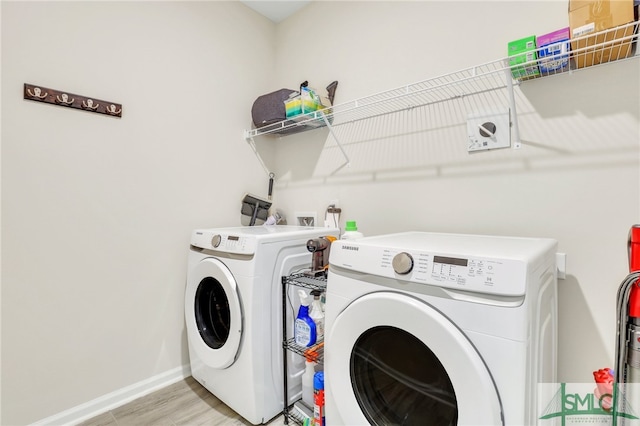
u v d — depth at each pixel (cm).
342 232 187
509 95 120
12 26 125
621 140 106
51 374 136
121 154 156
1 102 123
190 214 184
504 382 66
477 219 137
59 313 138
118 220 155
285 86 227
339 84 191
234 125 207
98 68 148
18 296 128
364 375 96
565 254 115
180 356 179
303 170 213
